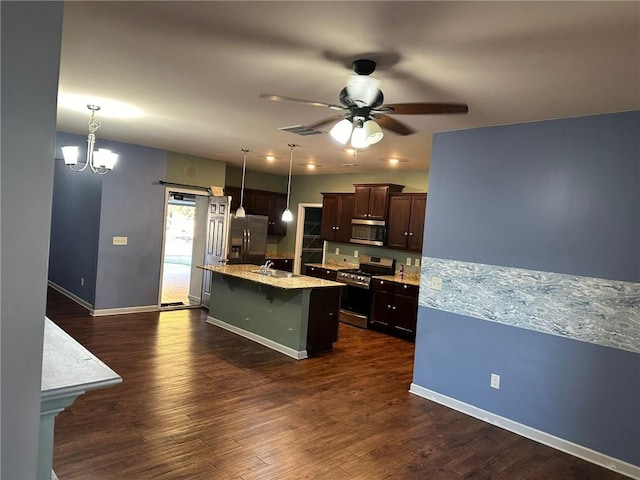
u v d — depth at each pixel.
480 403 3.79
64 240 7.40
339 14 1.97
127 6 2.04
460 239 3.96
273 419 3.47
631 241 3.06
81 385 1.61
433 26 2.02
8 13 1.08
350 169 7.52
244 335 5.79
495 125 3.74
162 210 6.75
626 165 3.09
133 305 6.57
